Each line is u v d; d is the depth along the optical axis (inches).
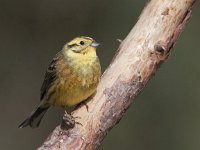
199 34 660.1
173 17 376.5
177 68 650.8
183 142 640.4
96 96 366.6
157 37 374.0
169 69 649.6
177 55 652.1
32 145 697.6
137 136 645.9
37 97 716.7
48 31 727.7
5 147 702.5
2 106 711.1
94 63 382.9
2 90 714.2
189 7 378.0
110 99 363.6
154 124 645.9
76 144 352.2
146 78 371.6
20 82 716.0
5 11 735.1
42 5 732.7
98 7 712.4
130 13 695.1
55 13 726.5
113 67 372.5
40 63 721.0
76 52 388.8
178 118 644.1
